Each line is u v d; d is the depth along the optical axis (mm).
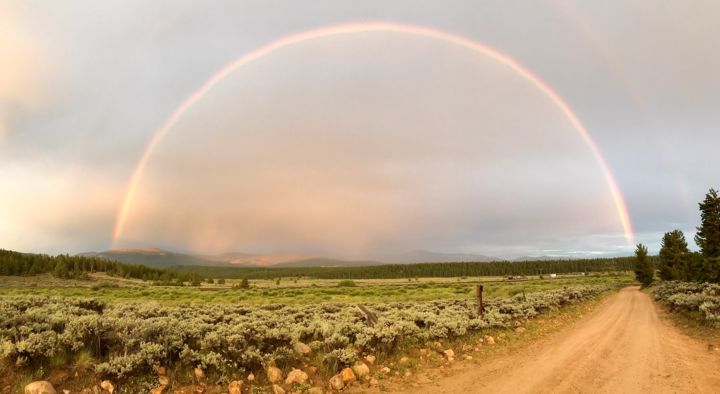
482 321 18125
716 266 48250
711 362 12484
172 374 8992
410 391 9461
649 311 31406
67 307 15750
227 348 10578
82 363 8516
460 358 13031
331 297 52781
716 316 19375
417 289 75688
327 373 10328
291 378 9617
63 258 175875
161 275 183625
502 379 10500
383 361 11922
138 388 8156
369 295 59062
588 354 13875
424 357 12734
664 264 85500
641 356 13461
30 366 8086
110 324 10281
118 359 8438
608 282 110750
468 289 69125
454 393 9297
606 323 23547
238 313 22094
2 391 7211
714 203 49688
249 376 9492
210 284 149000
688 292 36250
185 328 11625
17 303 16516
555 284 85875
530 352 14289
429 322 16797
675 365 12070
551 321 23578
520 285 81875
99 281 146875
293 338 12227
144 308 19359
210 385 8945
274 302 45156
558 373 11102
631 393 9203
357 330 13859
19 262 155375
